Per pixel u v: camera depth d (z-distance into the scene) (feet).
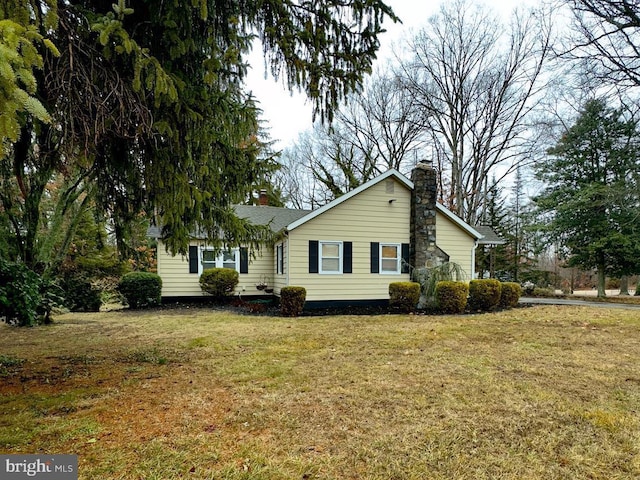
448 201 69.67
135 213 15.15
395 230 38.32
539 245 58.85
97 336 21.77
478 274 65.16
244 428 9.14
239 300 38.99
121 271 45.65
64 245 28.99
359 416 9.91
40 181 21.24
